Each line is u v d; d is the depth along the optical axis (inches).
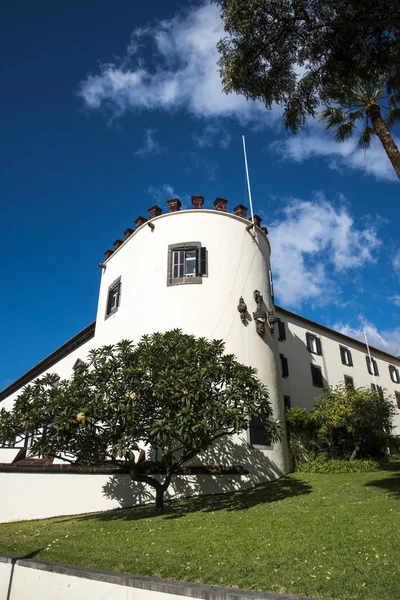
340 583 192.1
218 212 746.2
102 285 884.6
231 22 436.5
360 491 461.4
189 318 659.4
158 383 438.0
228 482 561.3
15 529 442.9
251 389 458.9
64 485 534.3
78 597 222.4
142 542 306.8
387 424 830.5
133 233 805.9
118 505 522.0
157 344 502.3
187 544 287.3
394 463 759.1
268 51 462.3
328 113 688.4
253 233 768.3
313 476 629.6
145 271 730.8
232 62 458.3
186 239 717.9
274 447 637.3
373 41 458.9
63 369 1084.5
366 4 417.7
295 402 997.2
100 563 250.8
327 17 433.4
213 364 458.3
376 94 633.0
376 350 1461.6
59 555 278.5
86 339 971.9
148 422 458.3
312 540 270.7
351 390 820.0
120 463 478.0
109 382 471.5
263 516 366.0
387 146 493.7
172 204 768.9
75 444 458.9
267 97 495.8
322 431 767.1
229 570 222.1
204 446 441.4
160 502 462.9
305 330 1154.7
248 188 823.7
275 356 708.0
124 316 738.8
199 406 429.4
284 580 201.5
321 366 1148.5
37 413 445.1
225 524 346.6
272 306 755.4
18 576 261.0
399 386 1517.0
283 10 434.3
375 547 243.3
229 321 667.4
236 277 705.0
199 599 182.4
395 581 189.6
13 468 542.6
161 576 221.3
